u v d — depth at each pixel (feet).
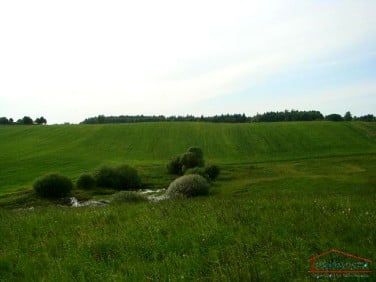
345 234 30.86
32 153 334.03
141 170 243.60
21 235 39.70
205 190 133.49
